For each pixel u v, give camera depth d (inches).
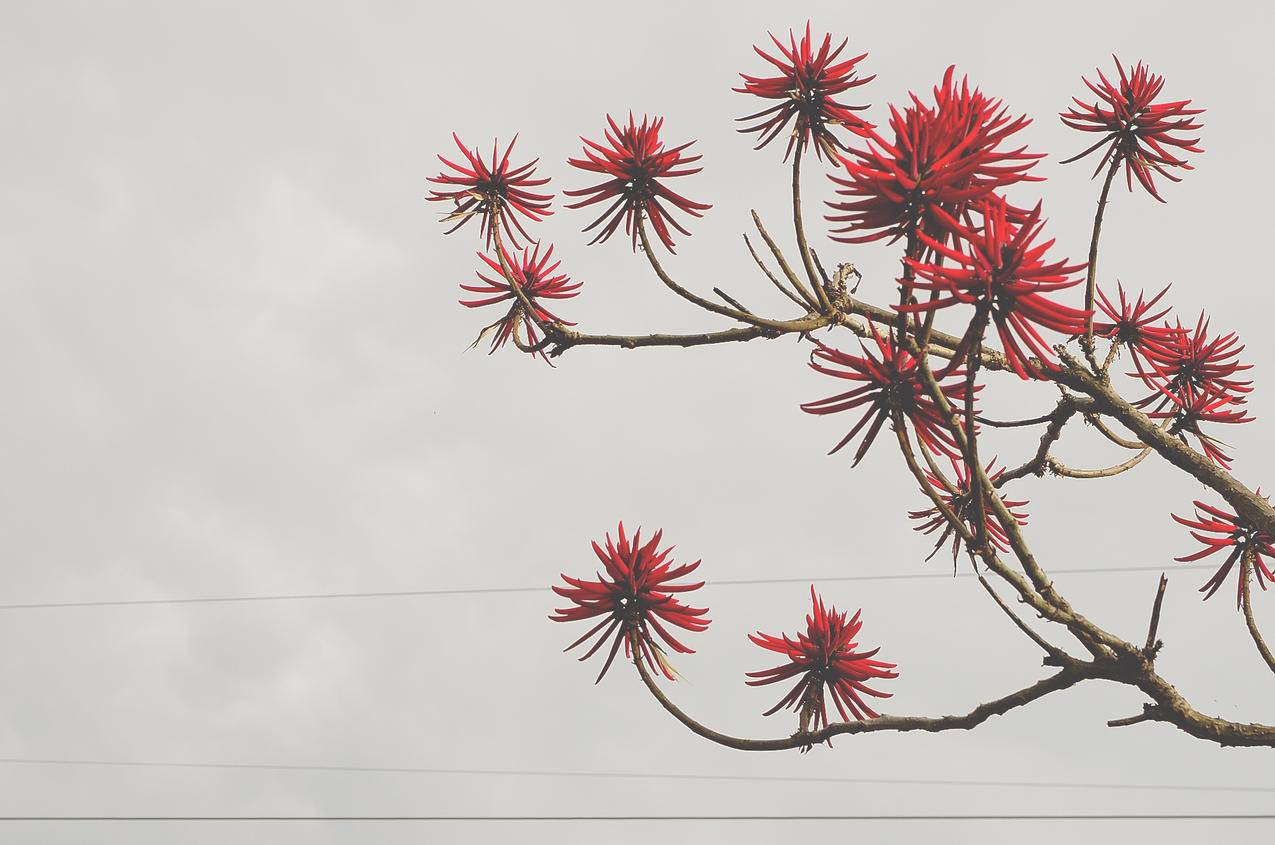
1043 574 117.0
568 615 137.4
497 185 184.7
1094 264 165.2
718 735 132.5
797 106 149.9
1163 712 119.6
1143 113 173.2
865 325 142.6
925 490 114.8
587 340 158.4
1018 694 122.1
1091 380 163.0
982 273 99.0
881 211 107.0
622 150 160.2
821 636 142.3
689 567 136.7
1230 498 154.6
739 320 144.1
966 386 106.5
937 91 114.6
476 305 189.6
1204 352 195.5
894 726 127.3
